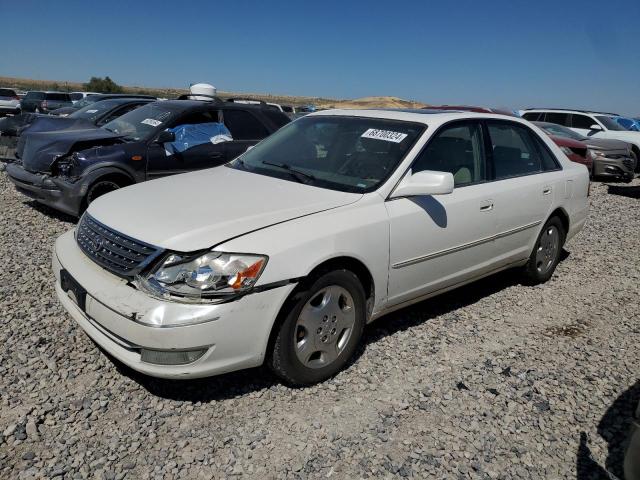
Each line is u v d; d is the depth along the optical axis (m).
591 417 3.22
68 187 6.39
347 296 3.38
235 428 2.92
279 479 2.58
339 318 3.37
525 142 5.06
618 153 13.72
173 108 7.48
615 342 4.25
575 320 4.63
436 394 3.35
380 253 3.50
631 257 6.68
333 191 3.62
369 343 3.93
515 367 3.74
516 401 3.33
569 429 3.10
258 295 2.90
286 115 8.59
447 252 4.03
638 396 3.48
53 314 4.04
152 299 2.82
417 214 3.72
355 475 2.63
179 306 2.78
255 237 2.98
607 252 6.85
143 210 3.31
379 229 3.47
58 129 7.65
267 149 4.53
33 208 7.42
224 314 2.82
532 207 4.83
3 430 2.78
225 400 3.15
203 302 2.80
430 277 3.98
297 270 3.01
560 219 5.36
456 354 3.87
